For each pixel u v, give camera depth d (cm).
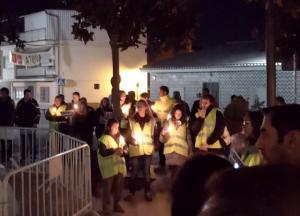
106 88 4162
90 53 4109
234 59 3303
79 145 1045
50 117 1673
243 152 570
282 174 200
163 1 1714
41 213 830
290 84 2894
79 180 967
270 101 1120
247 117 572
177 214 283
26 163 1352
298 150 283
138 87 3934
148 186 1166
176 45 1859
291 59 1529
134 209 1098
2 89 1703
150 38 1833
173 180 289
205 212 201
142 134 1183
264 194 196
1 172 1170
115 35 1625
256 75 3128
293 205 193
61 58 4053
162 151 1459
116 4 1619
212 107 1080
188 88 3419
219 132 1062
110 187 1062
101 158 1065
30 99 1731
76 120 1494
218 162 283
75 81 4081
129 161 1303
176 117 1171
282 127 284
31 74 4288
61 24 4050
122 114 1541
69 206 912
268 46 1120
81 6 1623
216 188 206
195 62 3397
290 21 1542
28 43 4188
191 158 289
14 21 2338
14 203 714
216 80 3281
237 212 194
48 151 1314
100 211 1080
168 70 3406
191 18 1809
